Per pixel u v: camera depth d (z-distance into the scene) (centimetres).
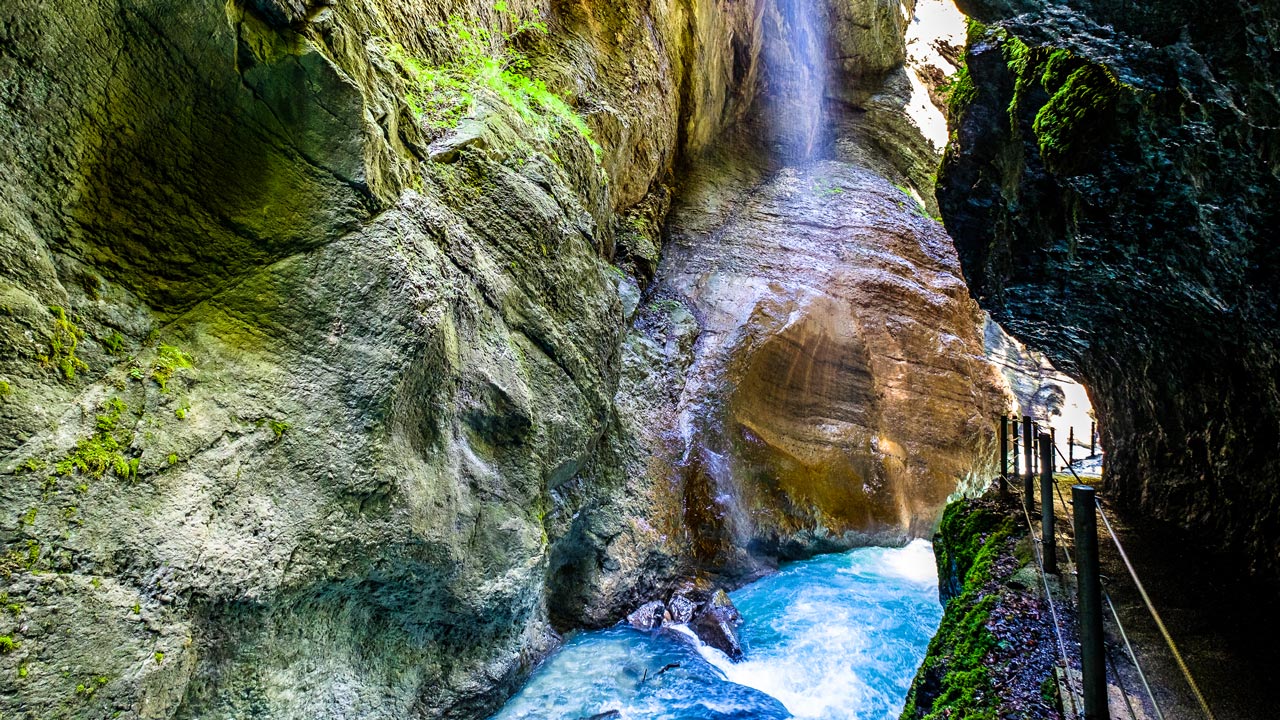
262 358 384
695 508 1002
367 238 424
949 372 1466
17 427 273
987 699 352
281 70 373
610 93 1075
